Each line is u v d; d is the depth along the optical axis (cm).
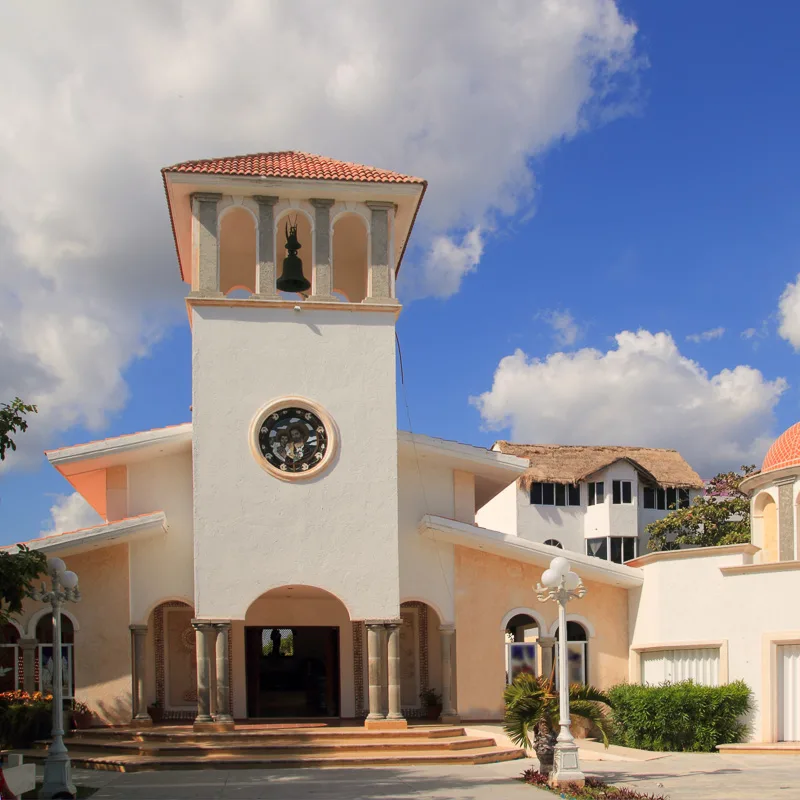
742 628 2688
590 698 2106
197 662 2633
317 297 2789
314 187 2775
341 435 2759
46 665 2819
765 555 3103
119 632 2820
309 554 2705
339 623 3127
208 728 2583
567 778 1919
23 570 1952
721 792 1838
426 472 3075
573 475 6059
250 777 2180
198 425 2709
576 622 3056
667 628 2848
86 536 2717
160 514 2791
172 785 2047
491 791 1912
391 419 2784
